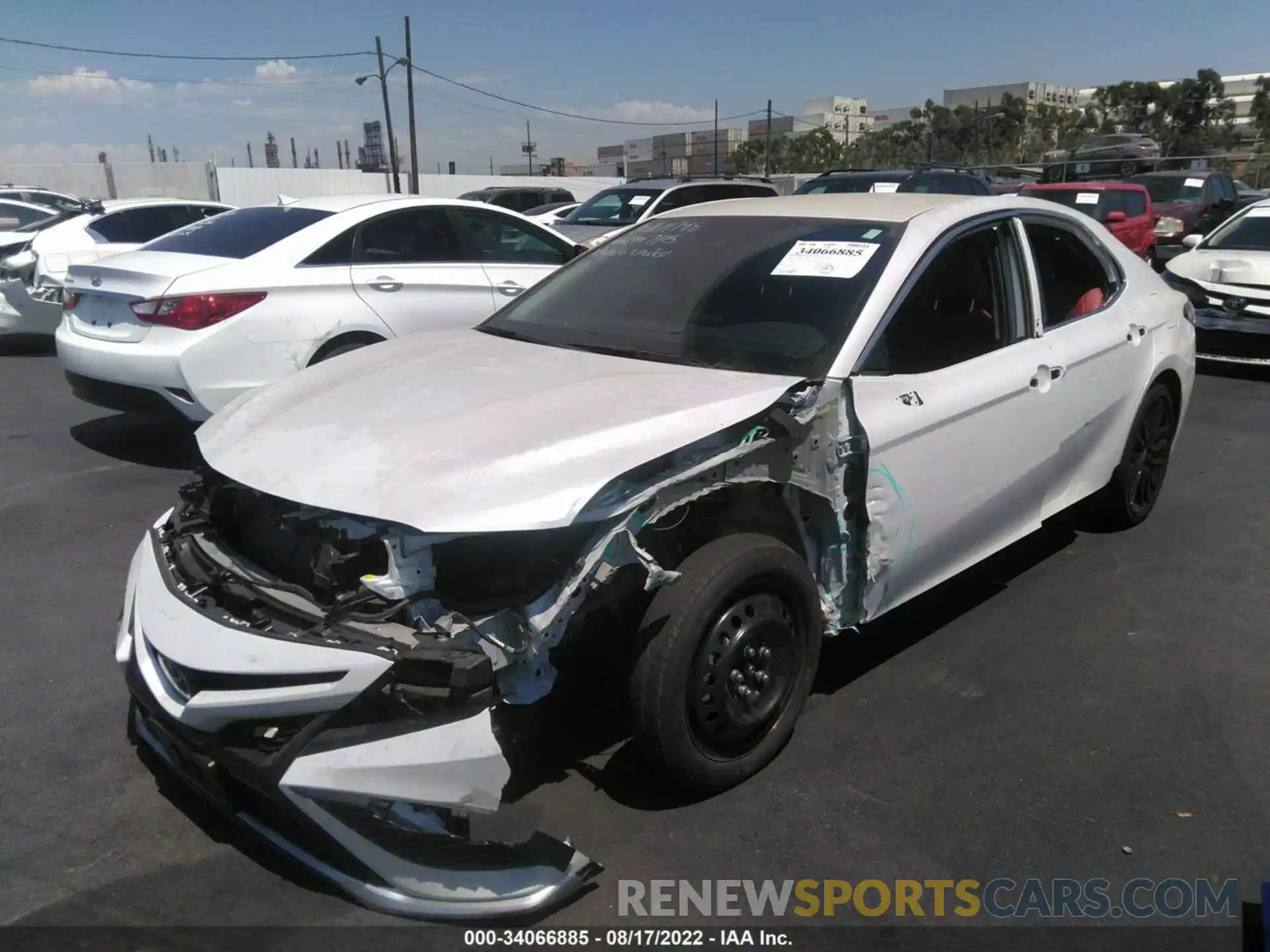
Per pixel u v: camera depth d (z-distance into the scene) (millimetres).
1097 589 4598
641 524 2691
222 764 2490
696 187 13273
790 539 3320
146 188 37219
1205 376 9430
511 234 7453
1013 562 4906
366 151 63812
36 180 36469
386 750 2352
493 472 2588
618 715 3422
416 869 2498
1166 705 3621
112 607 4371
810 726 3459
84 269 6215
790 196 4496
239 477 2773
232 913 2574
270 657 2412
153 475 6242
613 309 3881
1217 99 78812
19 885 2666
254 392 3490
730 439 2926
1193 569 4828
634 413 2869
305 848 2537
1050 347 4082
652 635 2797
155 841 2852
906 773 3193
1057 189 15109
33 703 3574
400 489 2553
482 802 2424
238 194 38219
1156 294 5031
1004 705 3607
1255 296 8711
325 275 6223
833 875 2744
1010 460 3861
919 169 15047
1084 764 3258
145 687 2660
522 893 2539
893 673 3834
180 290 5711
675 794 3043
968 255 3854
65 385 9047
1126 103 78188
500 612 2572
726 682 2939
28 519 5430
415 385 3209
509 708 3174
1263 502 5809
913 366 3494
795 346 3334
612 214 13086
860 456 3191
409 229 6801
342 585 2568
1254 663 3932
